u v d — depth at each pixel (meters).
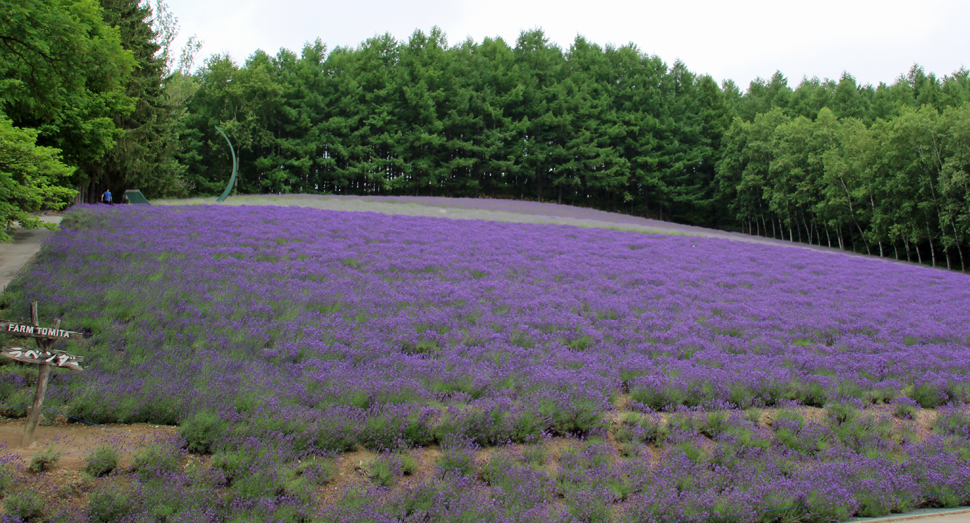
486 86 77.56
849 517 7.02
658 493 6.75
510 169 74.06
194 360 9.75
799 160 58.00
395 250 21.70
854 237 57.78
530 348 12.37
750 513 6.43
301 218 26.53
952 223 39.66
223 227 22.41
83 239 18.20
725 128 79.81
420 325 13.12
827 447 8.66
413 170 74.06
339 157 75.25
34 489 5.66
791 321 16.59
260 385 8.72
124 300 12.40
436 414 8.40
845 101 75.00
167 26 58.38
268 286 15.10
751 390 10.62
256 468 6.32
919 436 9.77
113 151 34.28
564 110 75.00
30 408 7.18
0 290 12.56
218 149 68.88
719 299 18.84
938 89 66.75
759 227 74.62
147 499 5.57
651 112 81.06
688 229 52.28
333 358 10.73
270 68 78.50
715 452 8.05
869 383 11.66
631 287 19.45
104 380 8.49
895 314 18.50
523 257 22.77
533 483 6.72
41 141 17.98
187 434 7.00
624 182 75.25
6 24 9.88
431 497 6.30
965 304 21.27
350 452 7.50
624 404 10.11
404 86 76.19
